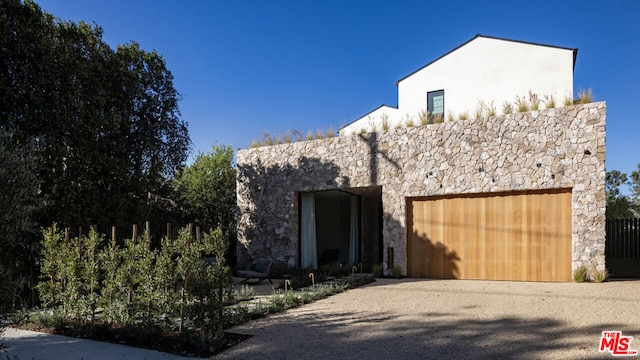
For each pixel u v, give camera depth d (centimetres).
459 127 1159
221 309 561
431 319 637
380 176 1260
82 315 599
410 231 1219
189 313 531
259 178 1477
